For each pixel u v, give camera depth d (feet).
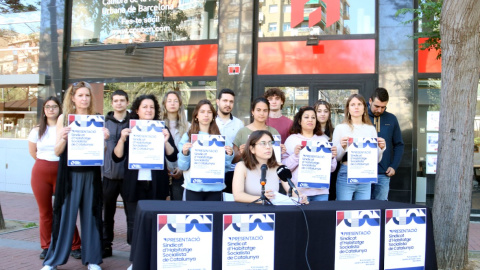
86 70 32.86
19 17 35.81
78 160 14.39
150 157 14.70
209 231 10.50
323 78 27.89
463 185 15.87
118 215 26.91
